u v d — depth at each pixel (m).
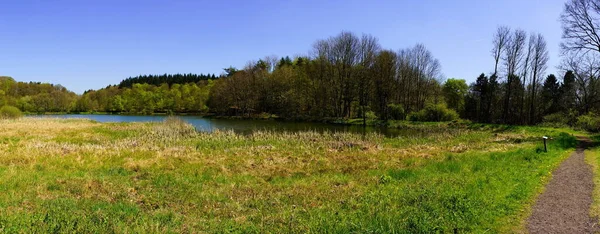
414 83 66.00
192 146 23.14
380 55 58.94
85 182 11.98
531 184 10.67
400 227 6.94
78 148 19.84
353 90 62.06
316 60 66.12
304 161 18.16
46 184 11.38
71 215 8.14
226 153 20.27
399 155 20.20
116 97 103.69
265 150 21.67
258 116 73.75
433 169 14.77
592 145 21.86
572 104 48.12
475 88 64.19
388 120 56.00
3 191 10.30
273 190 11.66
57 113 99.38
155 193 11.04
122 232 7.12
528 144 24.25
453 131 38.53
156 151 19.91
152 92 107.88
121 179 12.78
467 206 8.20
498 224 7.44
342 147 23.73
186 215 8.92
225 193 11.23
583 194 9.73
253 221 8.30
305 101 69.56
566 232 7.03
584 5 27.55
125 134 32.03
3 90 96.62
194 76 145.25
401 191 10.48
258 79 77.25
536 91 52.06
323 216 8.25
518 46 47.53
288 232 7.22
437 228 6.93
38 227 7.12
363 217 7.92
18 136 25.53
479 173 12.79
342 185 12.47
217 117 77.12
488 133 35.44
